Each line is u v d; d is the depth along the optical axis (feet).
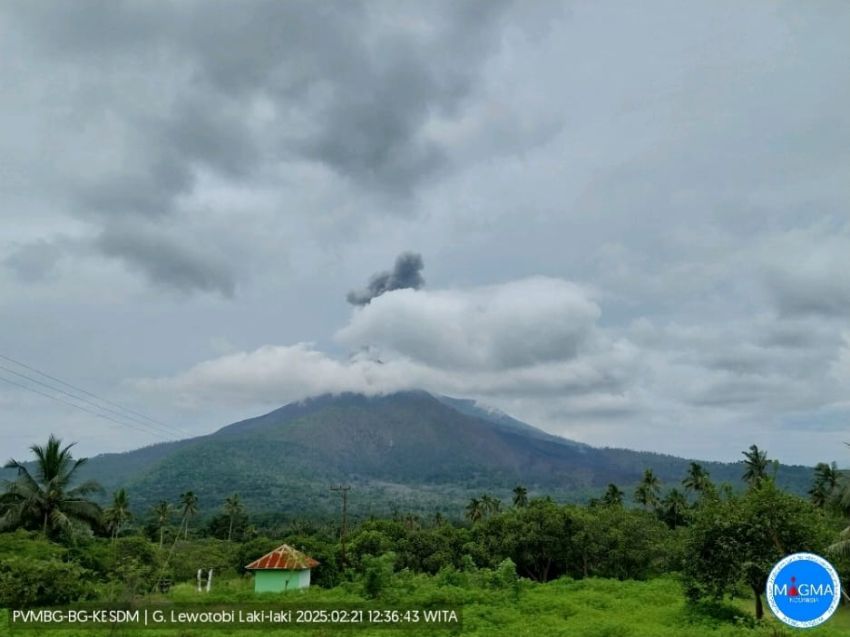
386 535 190.49
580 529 172.04
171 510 301.02
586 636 69.26
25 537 123.54
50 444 145.38
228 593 113.29
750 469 222.28
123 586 102.73
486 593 103.50
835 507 148.25
